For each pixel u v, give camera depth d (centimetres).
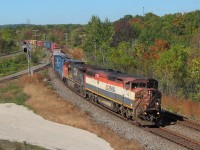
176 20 11144
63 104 4059
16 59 9638
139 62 6291
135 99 3262
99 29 9075
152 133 3042
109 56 7112
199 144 2714
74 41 14888
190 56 5819
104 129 3100
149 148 2664
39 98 4331
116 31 10825
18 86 5438
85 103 4344
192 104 3925
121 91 3556
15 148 2520
